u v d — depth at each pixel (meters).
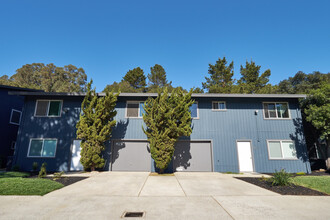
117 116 13.14
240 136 12.98
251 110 13.38
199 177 10.20
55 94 12.88
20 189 6.59
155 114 11.48
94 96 12.01
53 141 12.80
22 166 12.27
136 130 12.95
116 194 6.49
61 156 12.56
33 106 13.26
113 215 4.55
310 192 6.95
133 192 6.79
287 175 8.44
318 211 4.95
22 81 42.78
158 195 6.41
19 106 17.19
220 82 38.53
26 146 12.61
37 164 11.80
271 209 5.07
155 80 44.66
